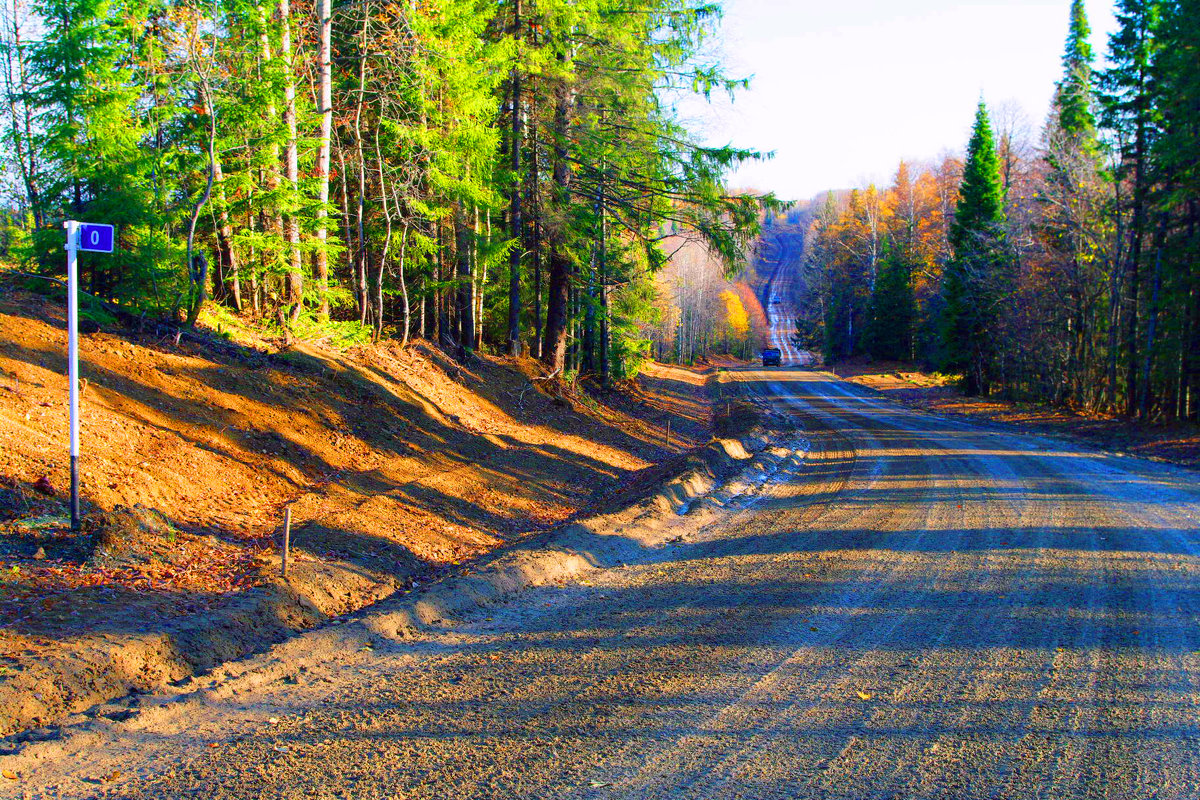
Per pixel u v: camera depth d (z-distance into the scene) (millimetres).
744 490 14977
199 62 12500
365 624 6527
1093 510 11867
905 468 17312
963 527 10758
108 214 11938
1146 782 3951
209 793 3891
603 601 7664
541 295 26406
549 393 22594
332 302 17031
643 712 4930
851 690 5254
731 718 4828
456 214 20859
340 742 4500
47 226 12312
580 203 23047
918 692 5195
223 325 14148
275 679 5539
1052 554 9102
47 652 4980
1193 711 4801
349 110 17906
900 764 4195
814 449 22016
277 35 14195
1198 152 22344
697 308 85500
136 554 7008
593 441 19703
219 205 13984
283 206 14164
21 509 7070
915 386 52156
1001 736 4516
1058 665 5633
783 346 121125
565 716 4875
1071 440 23484
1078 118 31359
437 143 17469
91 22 12039
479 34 19219
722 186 20125
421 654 6129
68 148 11844
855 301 79000
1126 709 4848
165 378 11102
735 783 4008
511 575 8141
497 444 15805
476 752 4371
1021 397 39406
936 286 57844
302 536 8484
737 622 6824
